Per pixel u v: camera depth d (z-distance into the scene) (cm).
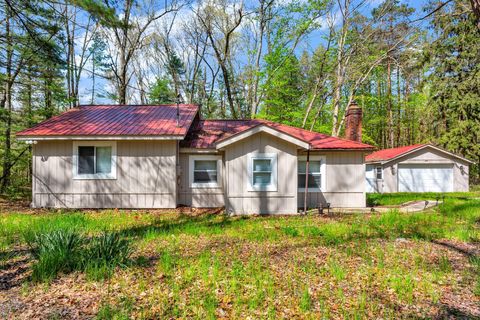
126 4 1403
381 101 3072
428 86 2538
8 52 1197
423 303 402
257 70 2411
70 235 555
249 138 1134
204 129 1498
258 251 634
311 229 819
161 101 2972
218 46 2731
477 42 2123
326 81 2408
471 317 364
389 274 505
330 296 421
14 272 507
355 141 1462
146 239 718
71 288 441
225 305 391
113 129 1216
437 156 2233
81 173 1223
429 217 1008
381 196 1791
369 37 2103
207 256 580
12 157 1706
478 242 714
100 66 2633
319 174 1310
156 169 1229
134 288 443
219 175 1284
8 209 1185
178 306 388
